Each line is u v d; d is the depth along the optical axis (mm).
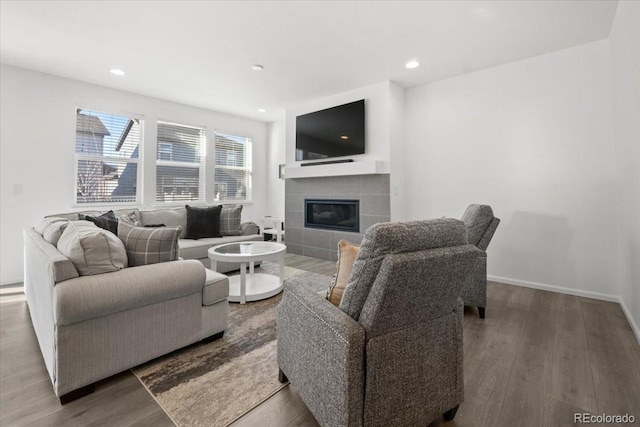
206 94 4348
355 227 4273
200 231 3863
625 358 1834
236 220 4164
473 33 2717
